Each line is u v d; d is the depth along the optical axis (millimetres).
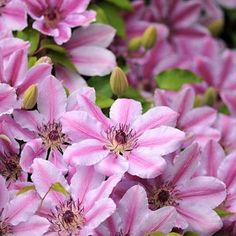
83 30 825
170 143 701
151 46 886
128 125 730
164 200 726
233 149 883
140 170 693
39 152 728
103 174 695
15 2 799
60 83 747
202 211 716
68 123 716
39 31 801
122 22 889
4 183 687
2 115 729
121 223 688
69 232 690
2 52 772
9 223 687
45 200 694
